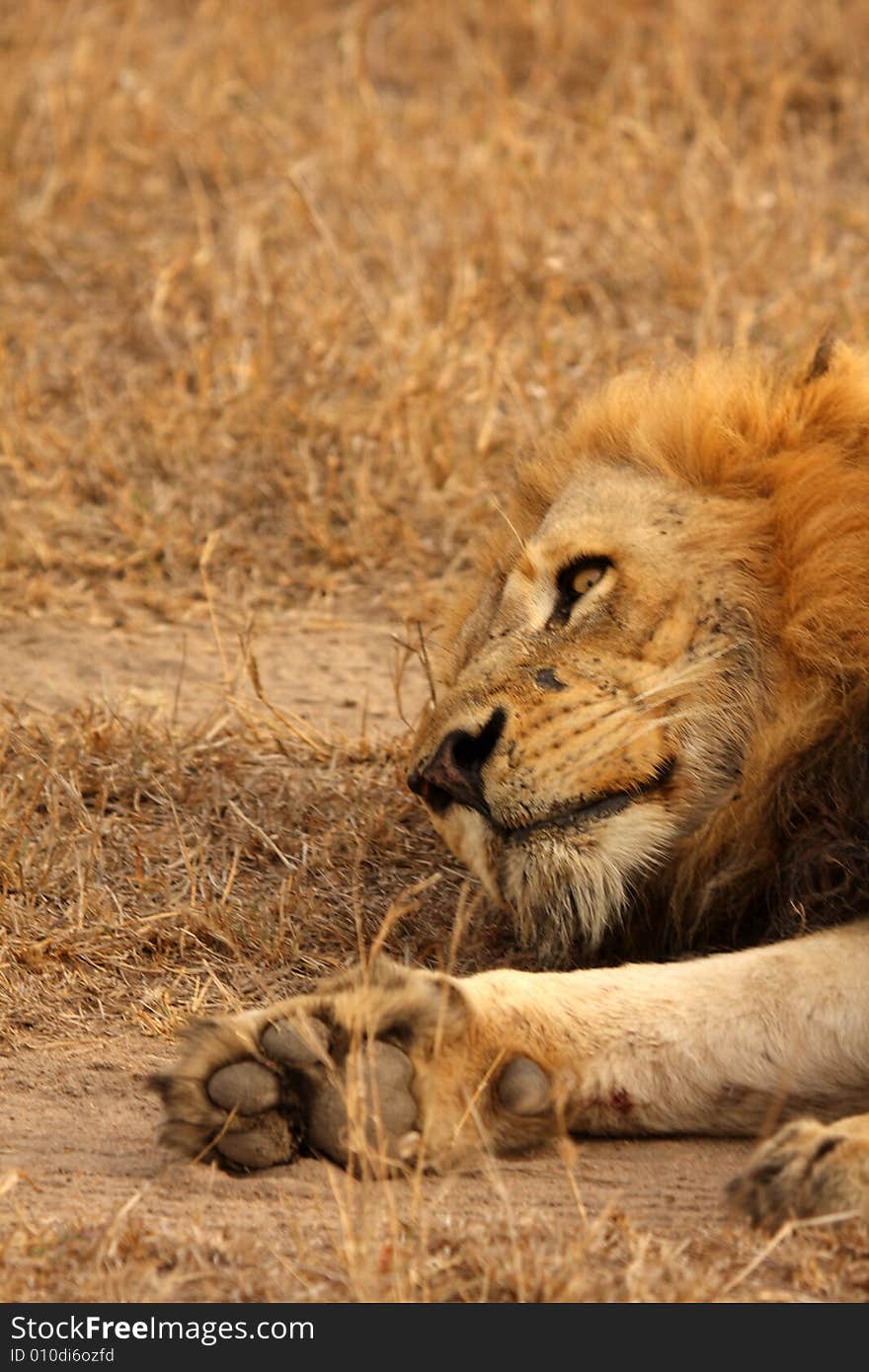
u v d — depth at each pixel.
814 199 20.38
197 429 16.33
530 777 8.76
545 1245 6.91
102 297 19.27
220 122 22.52
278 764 11.87
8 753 11.78
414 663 13.64
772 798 8.92
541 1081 7.55
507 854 8.88
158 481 16.08
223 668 12.84
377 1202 7.23
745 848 8.98
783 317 17.83
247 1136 7.27
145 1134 8.04
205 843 10.73
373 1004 7.27
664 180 20.47
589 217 19.84
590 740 8.78
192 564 15.23
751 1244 6.87
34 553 15.23
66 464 16.27
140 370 17.70
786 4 23.89
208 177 21.67
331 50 25.02
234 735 12.18
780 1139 7.07
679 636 8.95
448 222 19.42
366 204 20.30
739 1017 7.92
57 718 12.43
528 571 9.37
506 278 18.53
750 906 9.20
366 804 11.15
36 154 21.94
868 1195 6.79
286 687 13.28
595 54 23.78
